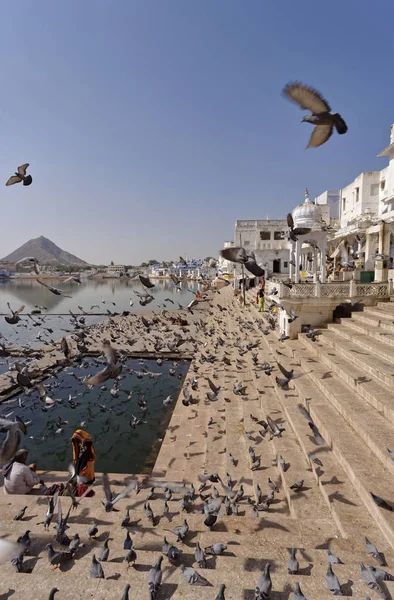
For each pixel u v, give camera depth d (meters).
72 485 6.62
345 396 8.20
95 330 25.28
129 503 6.36
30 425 12.11
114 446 10.72
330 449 6.86
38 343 23.53
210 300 46.19
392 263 23.23
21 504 6.38
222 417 10.38
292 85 4.64
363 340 10.91
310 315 14.91
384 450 5.93
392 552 4.44
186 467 8.12
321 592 3.71
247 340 17.56
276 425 7.83
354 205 32.16
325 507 5.62
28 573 4.30
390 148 22.61
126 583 4.02
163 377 16.38
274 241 44.00
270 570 4.20
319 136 4.84
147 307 46.16
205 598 3.70
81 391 14.89
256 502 6.12
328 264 32.78
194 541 4.96
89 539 5.11
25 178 7.78
